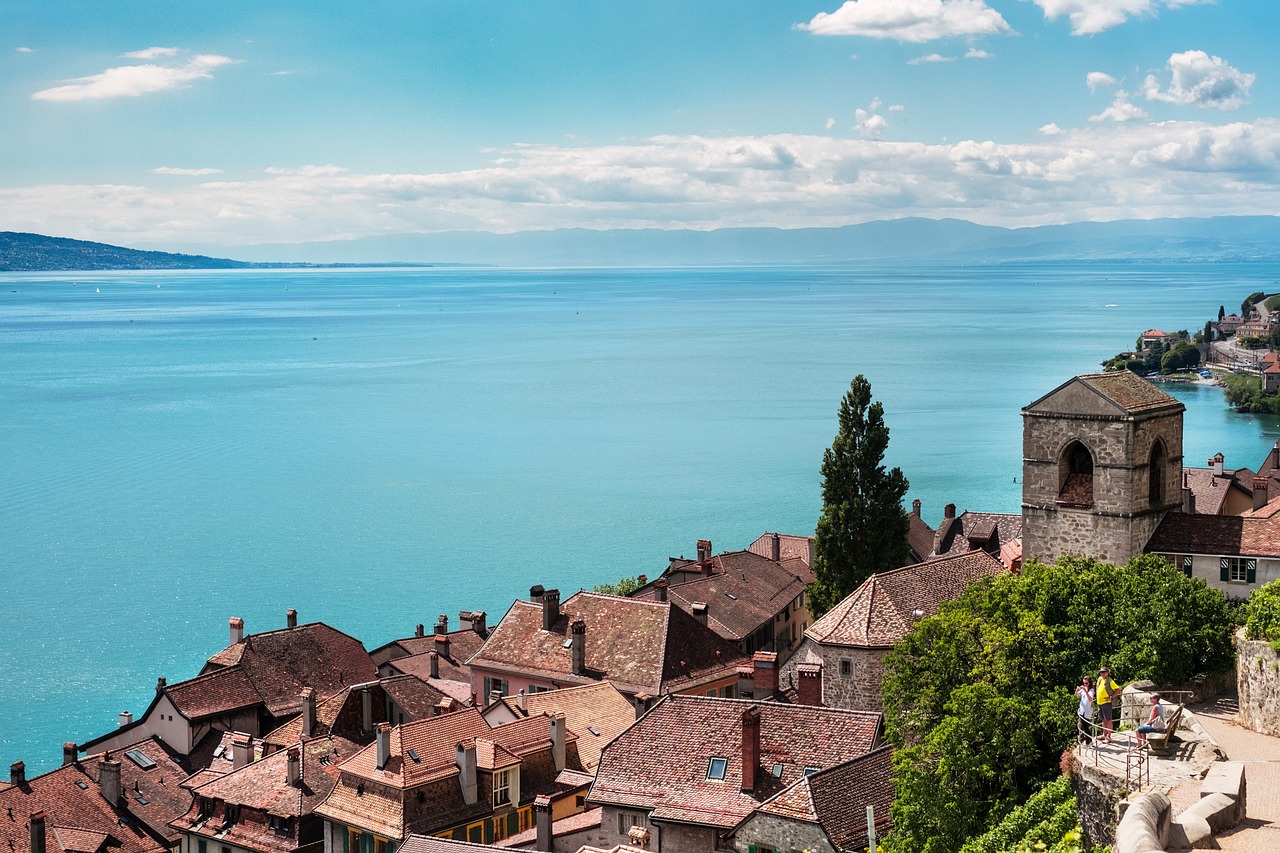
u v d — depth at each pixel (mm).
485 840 82938
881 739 72625
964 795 64125
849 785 66375
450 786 82750
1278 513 86812
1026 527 90188
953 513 147625
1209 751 50250
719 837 69188
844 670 88188
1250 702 59312
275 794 89312
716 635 110250
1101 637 69000
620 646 106500
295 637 118188
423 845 67875
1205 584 71125
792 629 136250
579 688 98625
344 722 99062
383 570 188750
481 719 87938
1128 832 36094
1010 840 58094
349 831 83312
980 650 69000
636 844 70375
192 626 161625
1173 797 45312
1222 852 39312
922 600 91500
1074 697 65312
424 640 131375
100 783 96125
